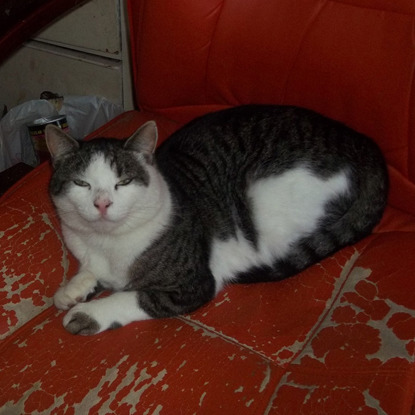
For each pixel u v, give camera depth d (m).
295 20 1.44
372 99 1.41
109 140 1.38
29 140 2.41
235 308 1.35
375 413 1.02
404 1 1.30
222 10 1.52
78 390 1.12
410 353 1.13
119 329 1.29
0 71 2.78
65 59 2.49
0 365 1.19
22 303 1.33
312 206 1.44
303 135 1.47
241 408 1.07
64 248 1.48
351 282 1.35
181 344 1.23
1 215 1.46
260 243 1.52
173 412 1.07
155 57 1.66
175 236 1.38
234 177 1.53
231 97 1.67
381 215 1.48
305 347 1.21
